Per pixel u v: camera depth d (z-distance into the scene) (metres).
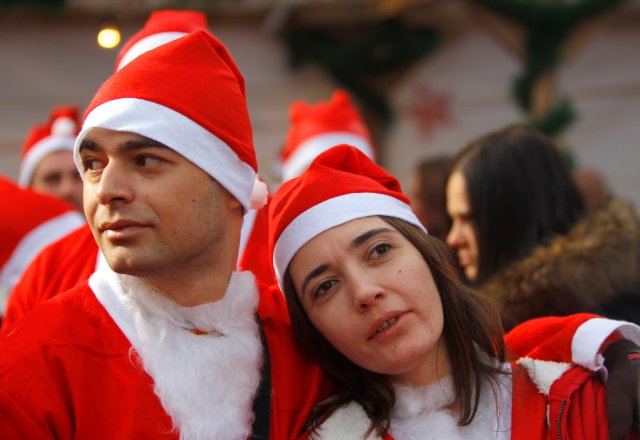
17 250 1.89
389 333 1.17
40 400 1.04
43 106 4.82
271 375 1.22
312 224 1.21
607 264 1.51
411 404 1.24
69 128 2.56
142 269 1.05
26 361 1.06
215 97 1.11
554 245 1.55
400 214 1.27
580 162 5.08
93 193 1.06
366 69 5.23
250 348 1.18
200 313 1.14
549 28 4.23
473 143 1.79
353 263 1.19
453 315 1.28
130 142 1.04
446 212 2.13
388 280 1.18
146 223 1.04
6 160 4.82
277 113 5.18
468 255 1.71
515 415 1.24
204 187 1.08
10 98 4.79
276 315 1.30
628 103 5.05
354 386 1.28
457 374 1.26
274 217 1.28
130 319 1.13
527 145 1.69
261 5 4.82
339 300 1.19
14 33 4.77
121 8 4.45
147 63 1.10
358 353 1.20
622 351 1.25
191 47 1.13
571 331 1.29
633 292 1.51
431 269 1.27
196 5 4.60
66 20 4.75
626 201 1.64
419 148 5.37
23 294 1.58
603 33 5.05
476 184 1.67
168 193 1.05
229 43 5.07
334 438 1.21
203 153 1.08
